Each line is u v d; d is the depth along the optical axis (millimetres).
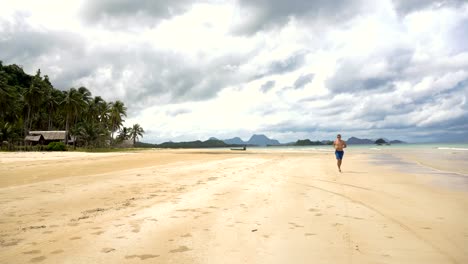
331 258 3389
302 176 11336
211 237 4133
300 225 4742
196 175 11430
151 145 182375
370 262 3275
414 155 27984
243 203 6383
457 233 4316
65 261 3260
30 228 4508
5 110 57000
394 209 5871
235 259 3355
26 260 3287
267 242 3938
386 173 12539
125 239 4016
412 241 3969
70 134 74750
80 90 76000
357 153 35562
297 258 3391
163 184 9031
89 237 4094
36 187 8312
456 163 17969
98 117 85062
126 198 6871
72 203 6316
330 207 6035
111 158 22844
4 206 6000
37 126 83250
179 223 4816
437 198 7027
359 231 4418
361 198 7008
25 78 90188
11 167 14211
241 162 19047
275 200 6711
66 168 13922
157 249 3656
